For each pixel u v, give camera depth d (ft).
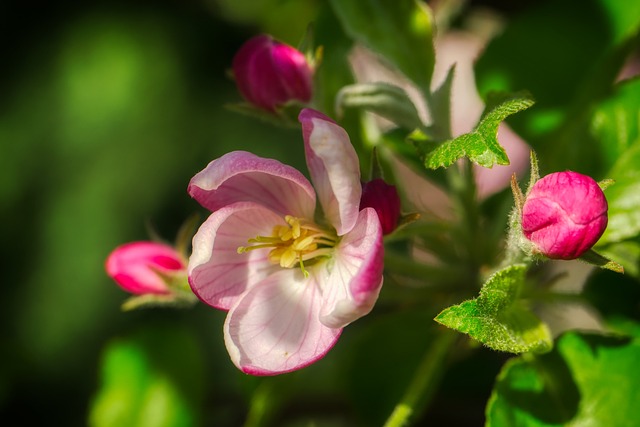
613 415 1.34
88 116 2.30
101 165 2.28
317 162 1.33
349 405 1.50
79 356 2.23
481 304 1.27
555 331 1.70
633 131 1.43
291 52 1.40
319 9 1.51
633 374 1.35
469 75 2.04
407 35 1.43
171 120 2.28
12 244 2.30
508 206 1.44
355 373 1.48
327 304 1.32
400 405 1.38
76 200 2.27
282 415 1.57
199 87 2.31
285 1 1.72
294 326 1.32
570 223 1.26
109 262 1.42
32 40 2.39
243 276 1.33
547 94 1.48
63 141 2.31
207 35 2.33
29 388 1.83
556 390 1.35
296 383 1.52
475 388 1.52
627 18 1.47
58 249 2.27
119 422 1.57
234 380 2.04
